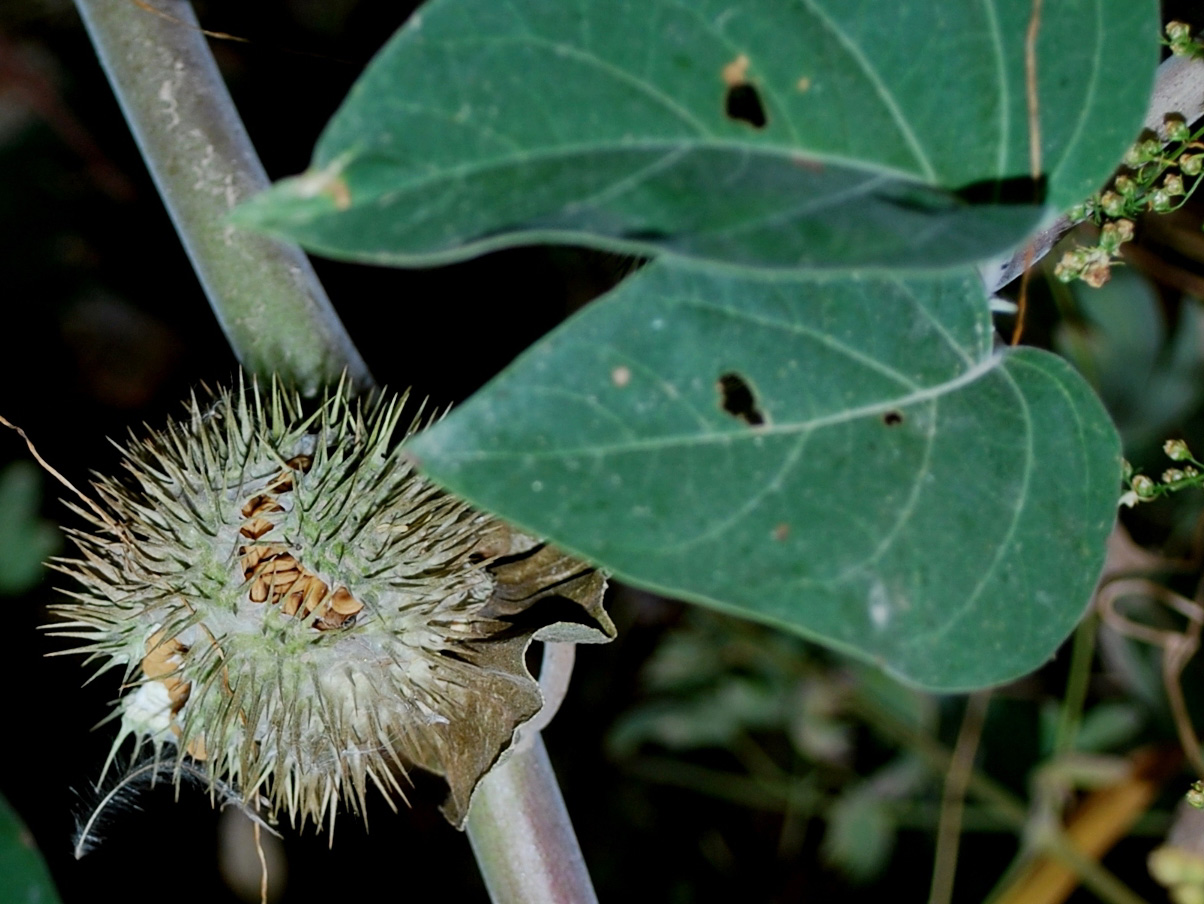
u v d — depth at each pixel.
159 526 0.28
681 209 0.21
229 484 0.28
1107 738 0.39
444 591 0.27
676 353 0.21
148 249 0.46
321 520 0.27
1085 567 0.22
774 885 0.44
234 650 0.28
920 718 0.42
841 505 0.21
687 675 0.44
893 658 0.21
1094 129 0.22
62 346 0.45
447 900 0.45
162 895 0.41
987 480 0.22
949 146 0.22
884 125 0.22
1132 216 0.27
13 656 0.39
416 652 0.27
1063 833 0.39
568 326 0.21
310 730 0.28
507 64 0.21
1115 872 0.40
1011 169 0.22
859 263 0.21
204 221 0.29
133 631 0.28
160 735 0.28
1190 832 0.33
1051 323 0.37
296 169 0.42
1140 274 0.36
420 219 0.21
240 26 0.42
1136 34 0.22
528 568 0.28
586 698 0.46
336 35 0.43
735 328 0.21
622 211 0.21
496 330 0.41
